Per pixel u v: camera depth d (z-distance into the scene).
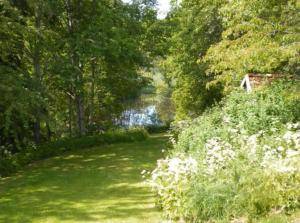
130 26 23.50
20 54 19.08
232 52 10.77
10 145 18.27
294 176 8.03
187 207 8.20
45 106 16.27
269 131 11.70
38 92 16.33
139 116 34.53
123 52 21.98
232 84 18.14
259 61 10.14
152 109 38.91
